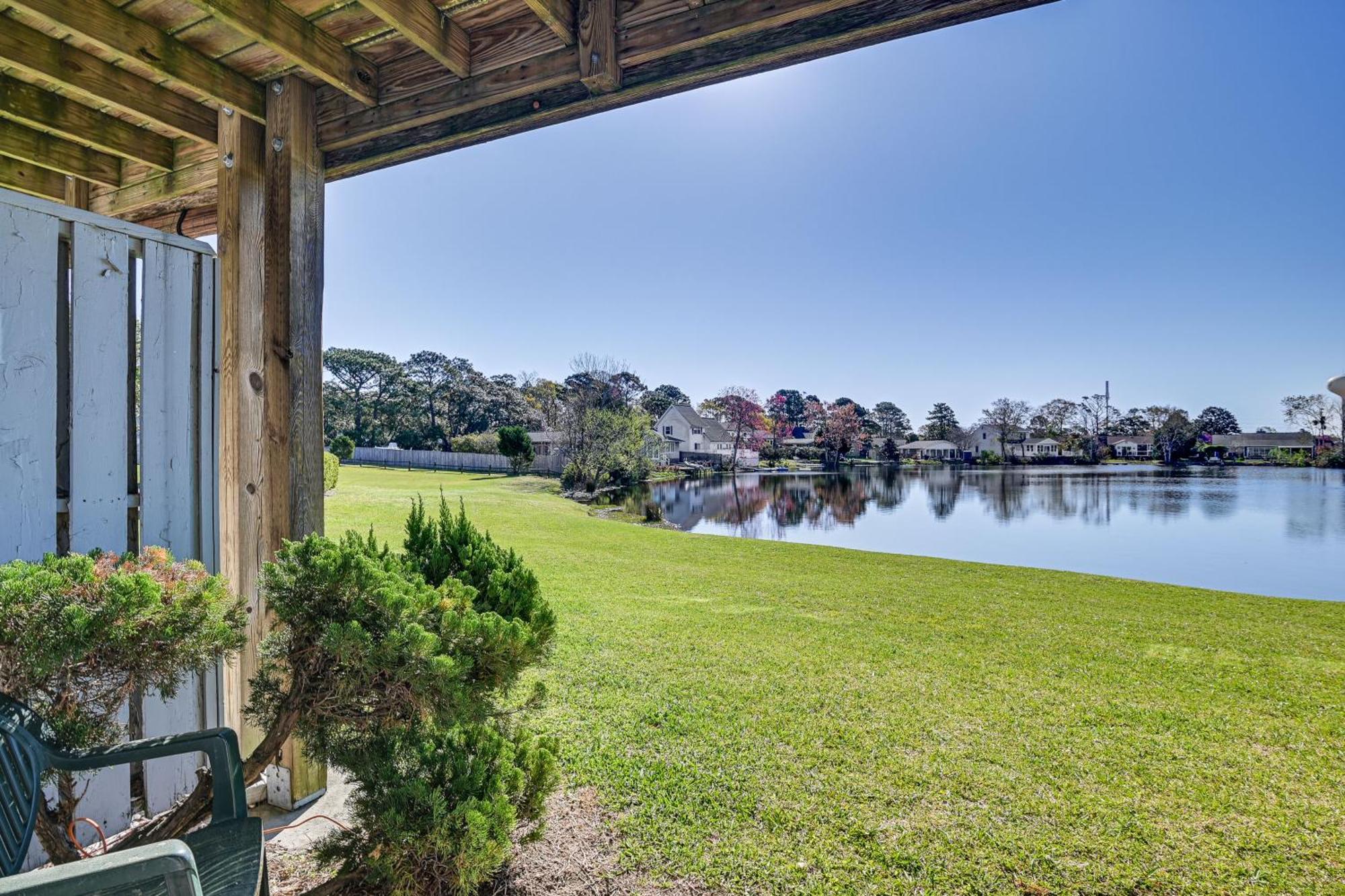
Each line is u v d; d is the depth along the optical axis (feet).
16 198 5.21
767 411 233.14
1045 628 18.04
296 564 4.90
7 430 5.16
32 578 3.80
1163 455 194.18
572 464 91.56
